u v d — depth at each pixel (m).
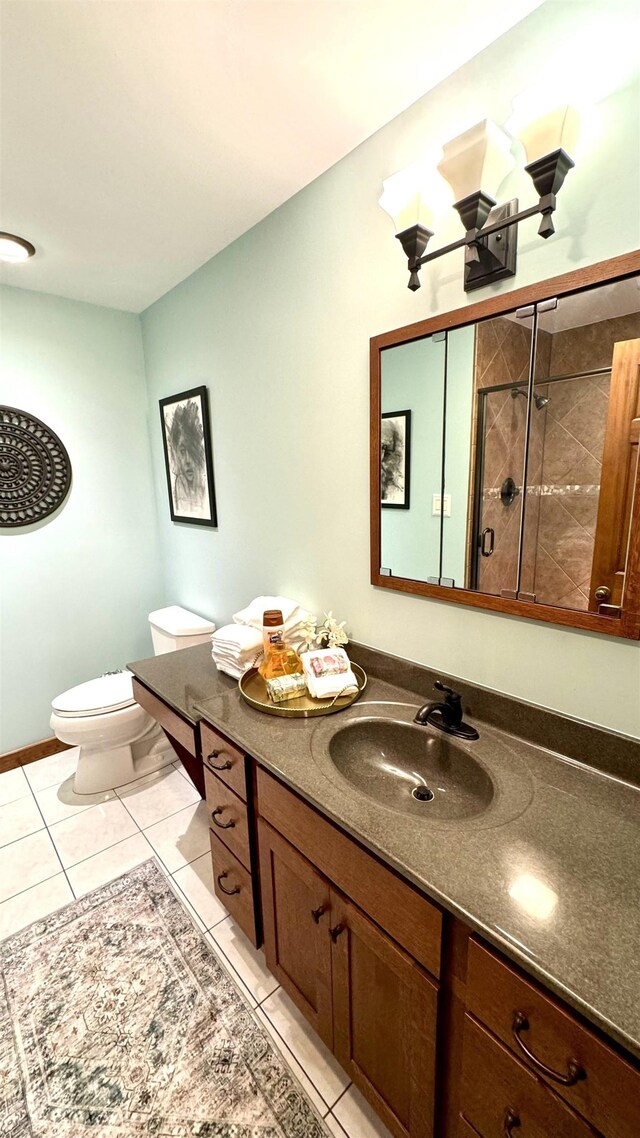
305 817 1.00
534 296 0.96
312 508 1.66
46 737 2.55
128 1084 1.13
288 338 1.62
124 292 2.27
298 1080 1.13
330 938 0.99
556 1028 0.60
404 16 0.90
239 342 1.85
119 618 2.74
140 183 1.42
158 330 2.41
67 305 2.33
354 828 0.85
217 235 1.74
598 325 0.89
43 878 1.73
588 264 0.89
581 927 0.65
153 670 1.77
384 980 0.87
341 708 1.30
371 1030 0.94
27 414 2.27
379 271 1.28
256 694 1.42
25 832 1.97
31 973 1.39
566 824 0.85
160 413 2.52
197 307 2.06
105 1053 1.19
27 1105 1.09
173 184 1.43
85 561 2.57
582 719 1.03
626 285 0.85
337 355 1.45
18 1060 1.18
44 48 0.96
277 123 1.18
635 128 0.81
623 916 0.67
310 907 1.05
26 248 1.79
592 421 0.92
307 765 1.05
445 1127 0.84
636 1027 0.53
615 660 0.96
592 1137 0.59
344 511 1.53
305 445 1.63
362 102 1.12
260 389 1.79
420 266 1.07
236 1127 1.05
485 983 0.68
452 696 1.15
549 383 0.97
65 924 1.54
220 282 1.89
